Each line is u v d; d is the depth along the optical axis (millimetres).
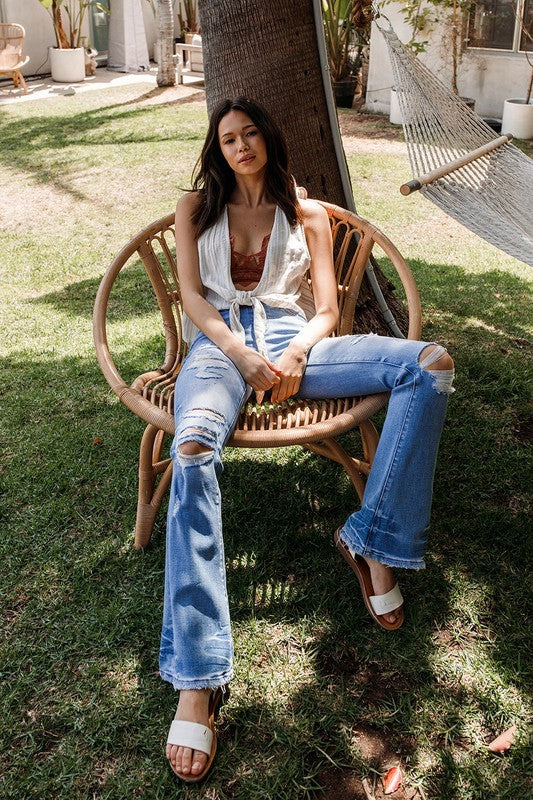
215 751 1829
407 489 2072
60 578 2357
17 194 6695
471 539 2500
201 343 2311
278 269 2367
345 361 2219
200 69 12609
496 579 2336
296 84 3055
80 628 2168
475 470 2834
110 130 8898
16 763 1806
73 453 2977
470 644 2119
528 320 4117
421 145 2967
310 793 1744
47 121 9406
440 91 3295
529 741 1840
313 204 2465
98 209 6281
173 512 1883
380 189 6727
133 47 13055
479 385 3400
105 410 3295
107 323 4141
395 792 1744
